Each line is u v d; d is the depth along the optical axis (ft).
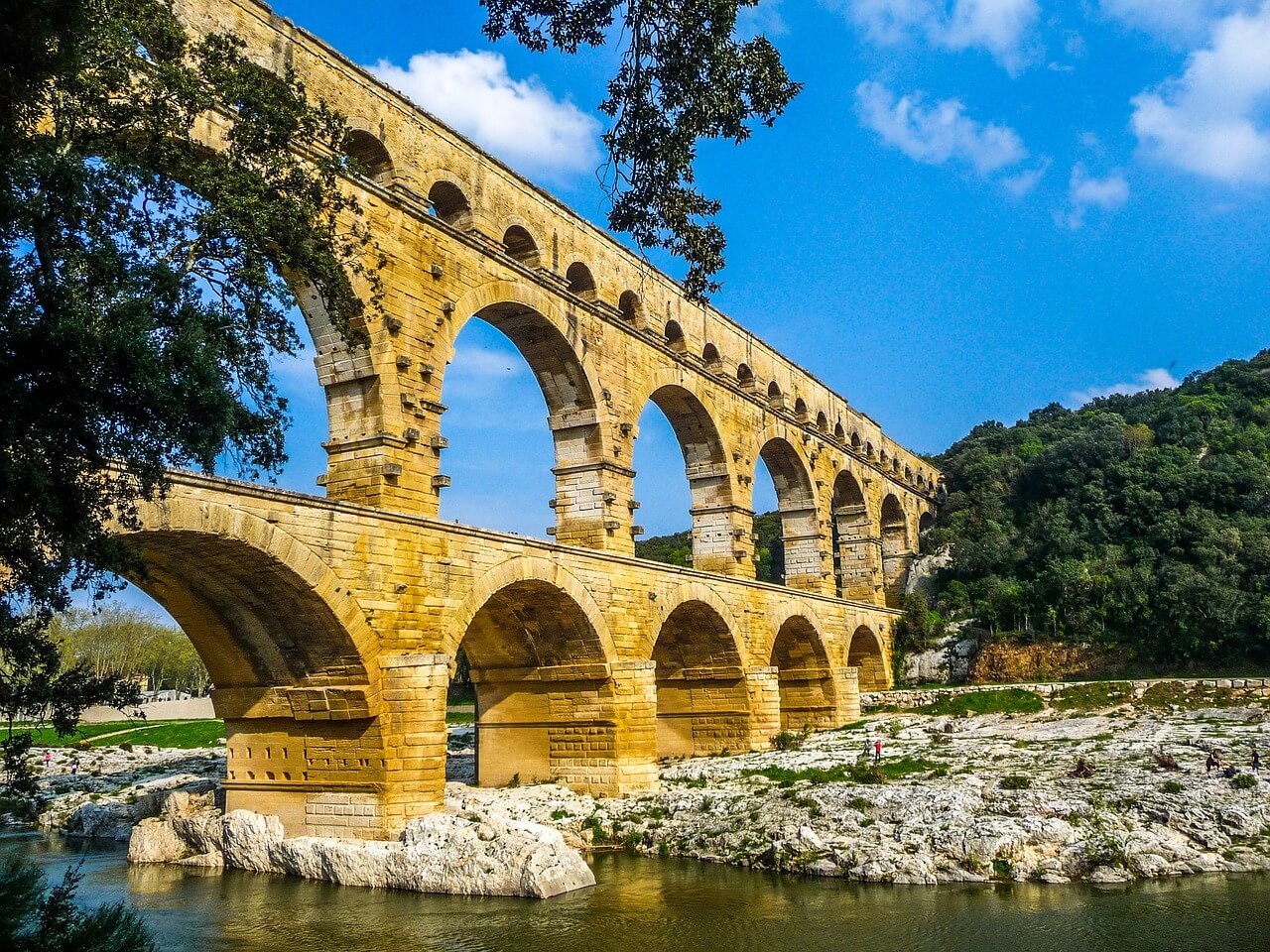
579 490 169.37
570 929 97.35
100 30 71.15
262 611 115.85
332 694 118.32
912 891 110.52
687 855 132.67
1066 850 116.06
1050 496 365.81
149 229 71.87
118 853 146.82
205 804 142.20
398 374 128.88
